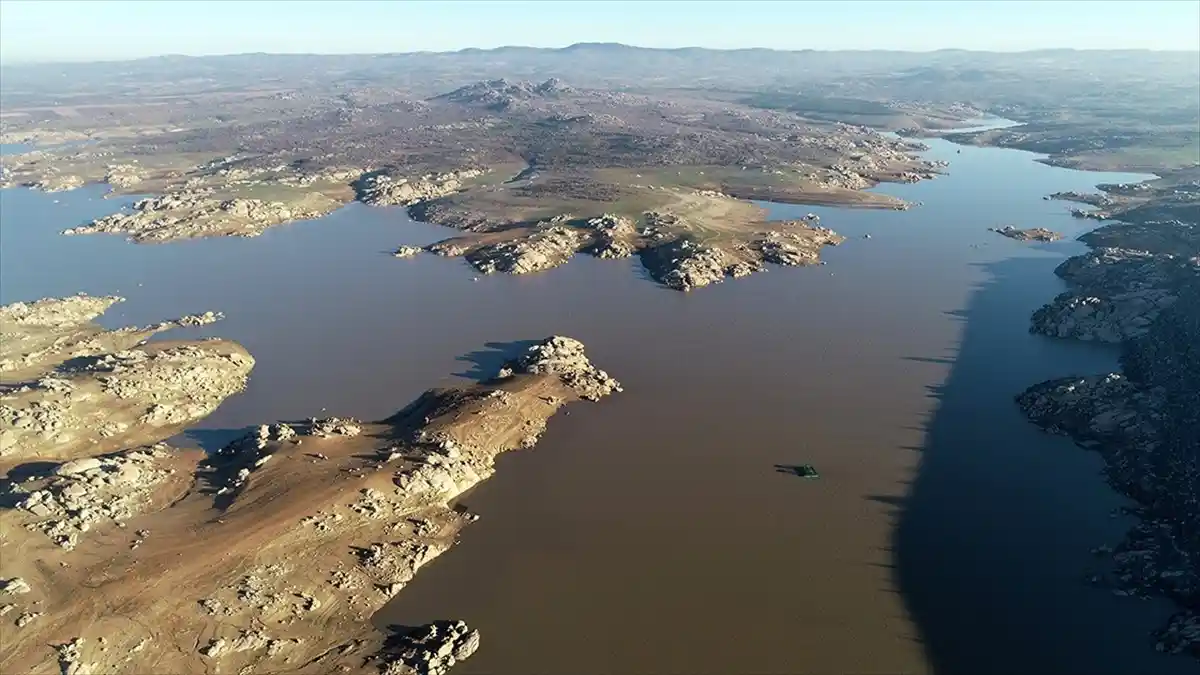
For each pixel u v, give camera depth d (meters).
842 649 78.94
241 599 81.50
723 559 92.44
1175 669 75.19
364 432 117.50
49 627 76.00
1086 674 75.31
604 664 76.62
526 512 101.31
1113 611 83.69
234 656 75.81
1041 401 127.00
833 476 110.06
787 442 119.06
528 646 78.75
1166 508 97.00
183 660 74.62
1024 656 77.88
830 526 98.88
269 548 88.38
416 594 86.12
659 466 112.38
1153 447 107.69
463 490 105.94
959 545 94.94
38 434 112.50
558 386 135.00
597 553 93.38
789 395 134.38
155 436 119.88
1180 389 117.50
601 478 109.38
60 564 83.81
